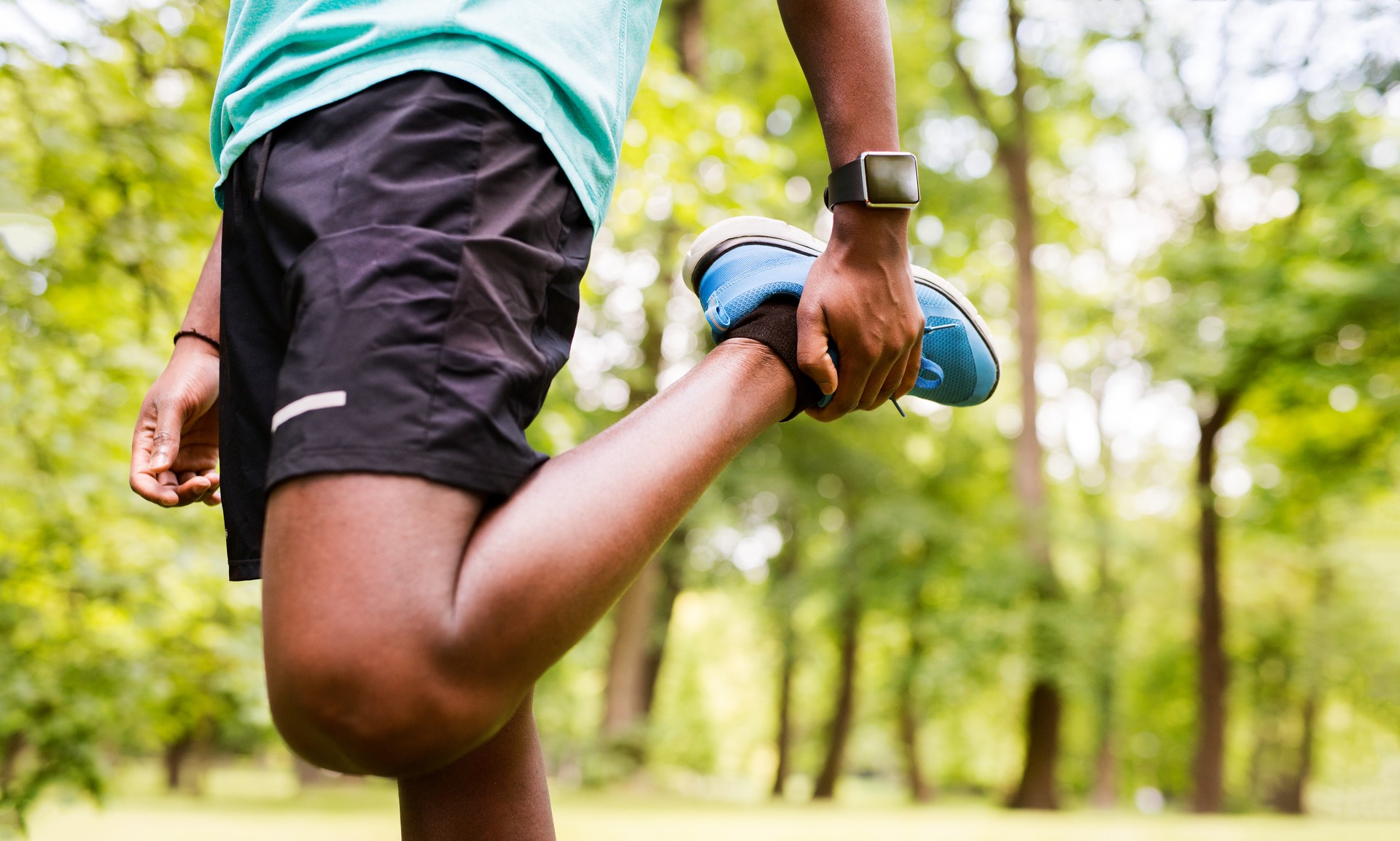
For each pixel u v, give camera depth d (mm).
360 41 748
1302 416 14867
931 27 18578
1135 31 16938
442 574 604
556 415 5258
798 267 907
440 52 739
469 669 595
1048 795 18250
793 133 17984
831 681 28734
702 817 12086
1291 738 30375
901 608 19125
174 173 4707
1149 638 24781
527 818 892
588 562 620
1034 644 17734
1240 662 23891
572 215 805
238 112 803
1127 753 30766
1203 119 16438
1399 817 31812
